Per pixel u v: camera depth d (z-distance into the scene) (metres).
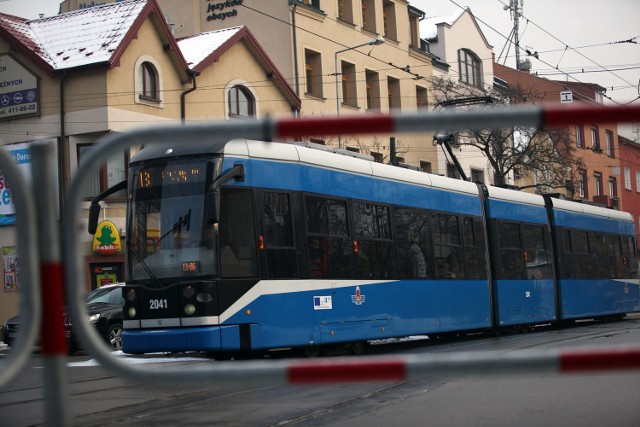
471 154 46.34
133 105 28.81
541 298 23.33
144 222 14.11
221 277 13.59
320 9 36.75
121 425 7.94
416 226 18.14
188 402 9.54
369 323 16.22
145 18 29.39
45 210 3.52
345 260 15.82
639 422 7.09
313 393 9.91
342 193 16.02
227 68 31.69
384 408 8.49
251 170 14.18
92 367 15.05
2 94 29.75
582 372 3.38
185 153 13.98
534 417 7.54
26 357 3.48
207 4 37.22
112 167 29.20
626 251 30.02
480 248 20.61
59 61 28.98
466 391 9.50
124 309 14.12
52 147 3.57
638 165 67.12
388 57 41.06
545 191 46.19
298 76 35.12
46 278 3.51
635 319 30.97
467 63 48.00
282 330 14.28
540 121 3.36
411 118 3.41
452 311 19.05
